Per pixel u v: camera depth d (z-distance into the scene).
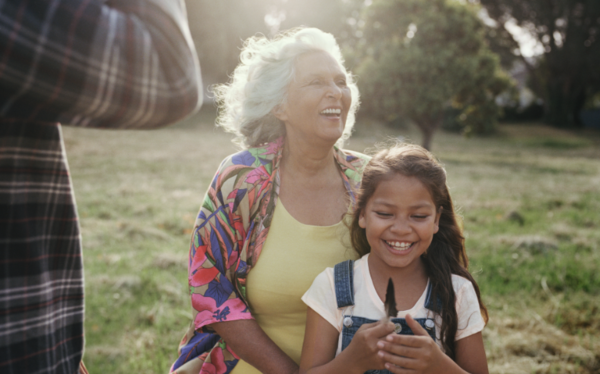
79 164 11.59
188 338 1.85
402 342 1.30
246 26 26.77
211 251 1.71
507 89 21.02
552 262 4.98
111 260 4.86
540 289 4.36
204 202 1.75
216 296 1.67
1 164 0.90
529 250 5.47
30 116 0.81
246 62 1.97
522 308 3.96
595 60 32.22
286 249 1.76
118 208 7.34
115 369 2.98
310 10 29.34
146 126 0.91
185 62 0.91
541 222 7.02
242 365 1.73
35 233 0.97
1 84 0.74
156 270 4.62
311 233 1.77
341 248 1.79
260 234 1.75
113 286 4.18
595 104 45.06
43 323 0.97
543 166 15.60
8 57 0.71
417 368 1.29
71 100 0.78
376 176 1.55
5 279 0.91
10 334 0.91
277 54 1.80
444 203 1.64
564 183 11.30
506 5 31.91
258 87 1.83
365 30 20.02
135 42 0.82
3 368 0.90
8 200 0.92
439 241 1.65
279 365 1.59
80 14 0.76
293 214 1.81
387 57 18.06
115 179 9.90
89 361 3.04
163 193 8.58
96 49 0.77
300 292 1.75
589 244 5.77
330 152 1.92
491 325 3.65
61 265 1.07
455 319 1.52
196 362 1.79
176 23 0.90
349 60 20.34
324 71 1.75
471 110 20.52
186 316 3.69
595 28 31.97
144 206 7.33
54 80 0.75
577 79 34.38
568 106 36.00
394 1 18.92
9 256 0.92
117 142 15.78
